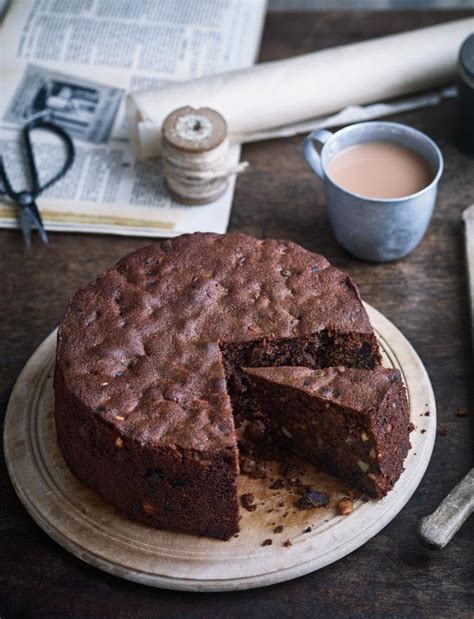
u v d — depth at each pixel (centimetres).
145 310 79
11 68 108
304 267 81
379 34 112
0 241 96
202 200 97
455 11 114
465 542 75
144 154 101
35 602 74
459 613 72
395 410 75
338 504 76
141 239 96
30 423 81
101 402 73
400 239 90
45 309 91
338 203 89
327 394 75
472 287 89
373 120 104
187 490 73
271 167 101
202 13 111
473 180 99
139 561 73
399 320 89
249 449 81
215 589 73
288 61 102
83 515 76
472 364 85
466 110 97
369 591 73
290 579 74
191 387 74
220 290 80
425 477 79
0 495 79
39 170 100
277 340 78
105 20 111
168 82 106
